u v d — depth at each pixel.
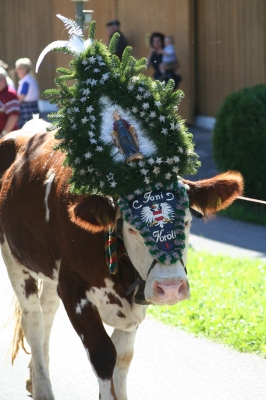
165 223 3.99
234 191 4.38
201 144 15.09
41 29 20.11
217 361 5.80
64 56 19.44
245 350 5.96
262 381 5.41
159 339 6.31
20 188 5.21
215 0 15.56
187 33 16.12
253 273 8.00
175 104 4.37
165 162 4.19
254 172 11.41
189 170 4.29
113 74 4.35
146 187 4.11
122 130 4.25
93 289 4.45
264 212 11.51
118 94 4.31
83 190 4.21
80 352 6.21
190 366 5.73
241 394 5.21
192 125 16.56
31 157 5.31
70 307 4.46
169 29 16.56
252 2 14.57
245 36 14.88
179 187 4.12
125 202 4.09
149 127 4.27
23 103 13.39
